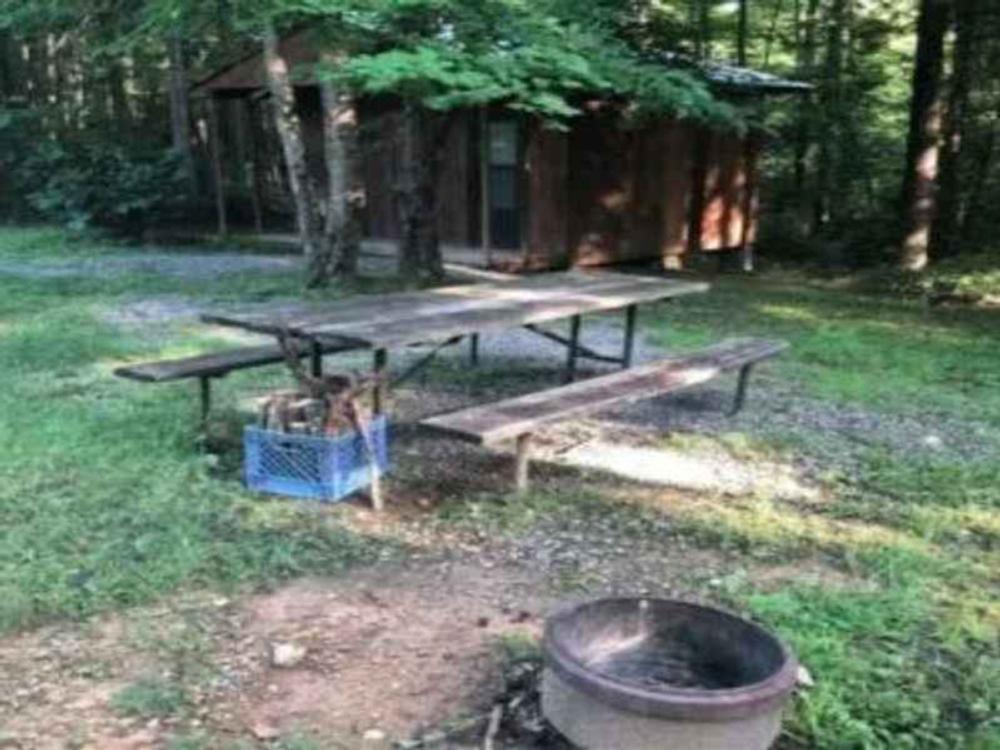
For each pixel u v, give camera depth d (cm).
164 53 1761
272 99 1158
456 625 337
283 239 1470
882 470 514
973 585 378
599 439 552
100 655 313
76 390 622
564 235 1222
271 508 434
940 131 1289
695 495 469
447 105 792
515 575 377
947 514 452
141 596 350
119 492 445
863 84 1536
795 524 436
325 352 542
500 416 439
